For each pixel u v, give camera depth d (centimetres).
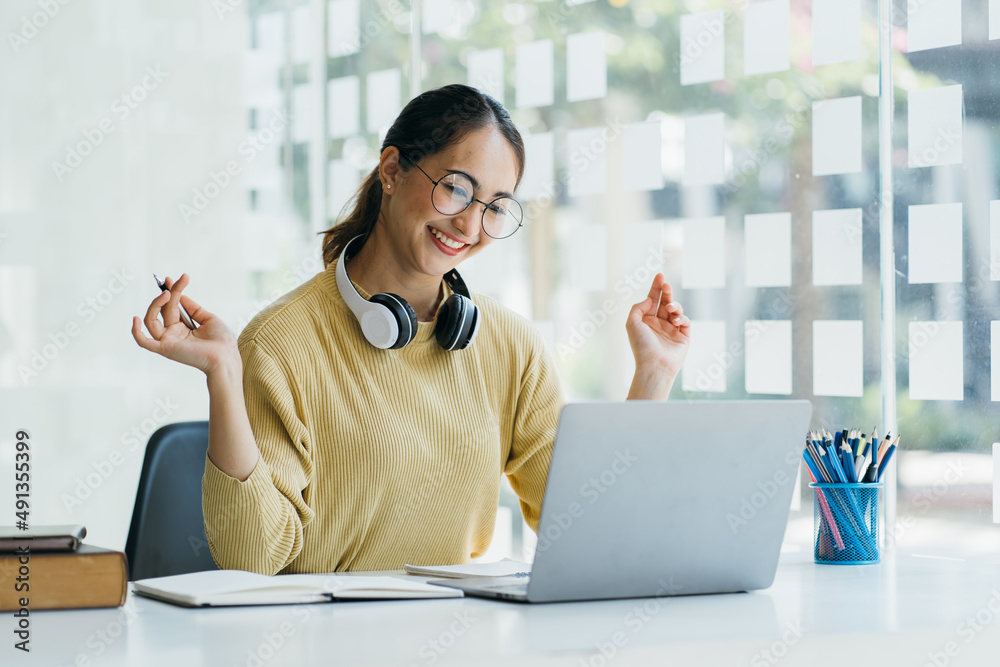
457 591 108
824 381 216
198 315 117
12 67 276
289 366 140
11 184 276
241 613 97
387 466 144
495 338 161
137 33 293
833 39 215
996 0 190
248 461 119
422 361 151
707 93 238
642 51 252
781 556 161
